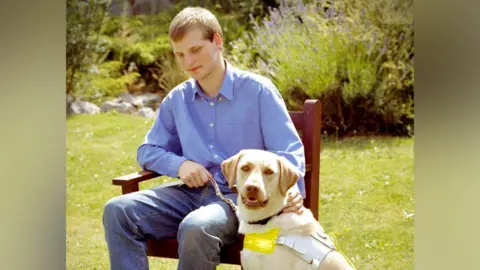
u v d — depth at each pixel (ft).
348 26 17.28
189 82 8.80
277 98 8.39
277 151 8.10
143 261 7.70
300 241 6.88
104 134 17.75
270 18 18.15
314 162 8.62
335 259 6.82
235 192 8.37
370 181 14.73
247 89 8.41
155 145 8.75
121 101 19.22
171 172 8.31
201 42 8.23
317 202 8.77
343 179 14.90
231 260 7.82
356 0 17.34
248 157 7.02
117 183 8.14
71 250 13.29
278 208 7.07
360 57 16.99
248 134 8.43
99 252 13.20
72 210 14.52
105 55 19.43
